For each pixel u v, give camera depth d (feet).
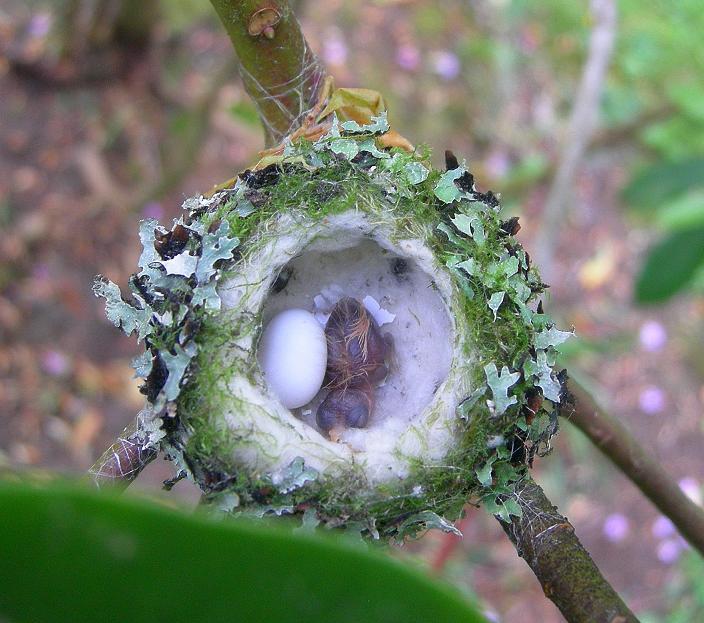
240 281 0.47
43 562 0.23
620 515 1.00
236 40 0.47
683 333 1.12
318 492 0.46
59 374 0.91
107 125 1.01
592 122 0.77
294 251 0.48
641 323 1.12
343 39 1.17
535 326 0.48
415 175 0.49
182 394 0.46
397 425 0.52
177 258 0.46
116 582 0.24
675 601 0.95
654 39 1.15
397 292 0.58
